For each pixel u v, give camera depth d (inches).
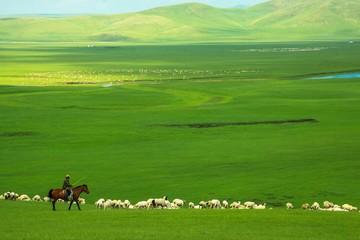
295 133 2901.1
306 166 2033.7
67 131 2984.7
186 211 1150.3
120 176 1927.9
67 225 945.5
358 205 1481.3
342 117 3440.0
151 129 3070.9
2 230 888.9
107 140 2733.8
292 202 1531.7
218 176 1900.8
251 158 2235.5
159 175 1934.1
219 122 3321.9
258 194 1632.6
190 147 2524.6
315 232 891.4
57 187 1763.0
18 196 1562.5
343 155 2226.9
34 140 2716.5
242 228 924.0
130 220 1011.9
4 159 2255.2
